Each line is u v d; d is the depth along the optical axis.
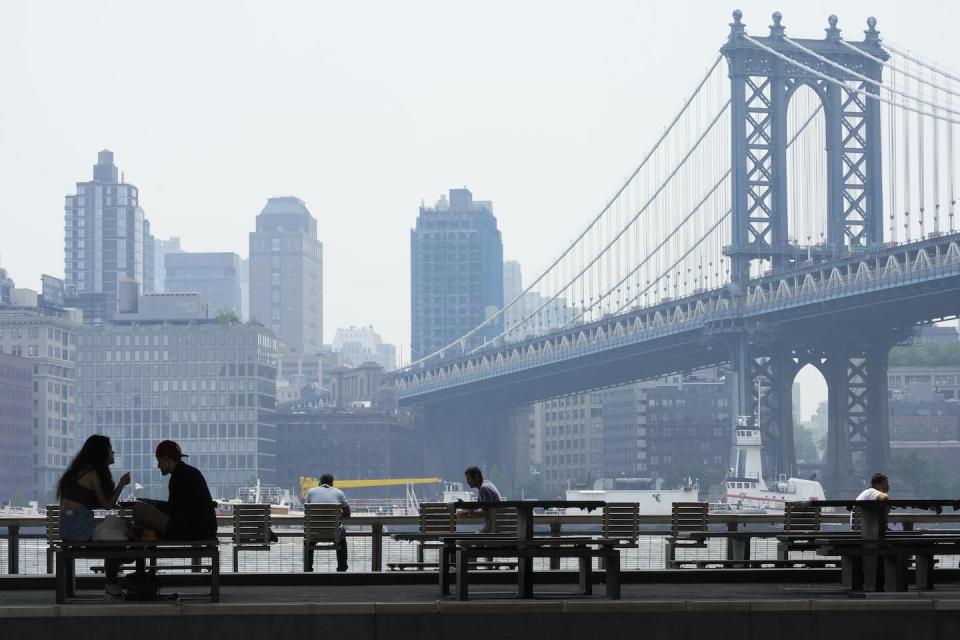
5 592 34.31
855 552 31.52
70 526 28.50
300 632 26.08
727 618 26.83
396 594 32.16
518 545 29.20
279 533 40.31
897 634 27.02
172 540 27.97
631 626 26.67
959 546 31.64
